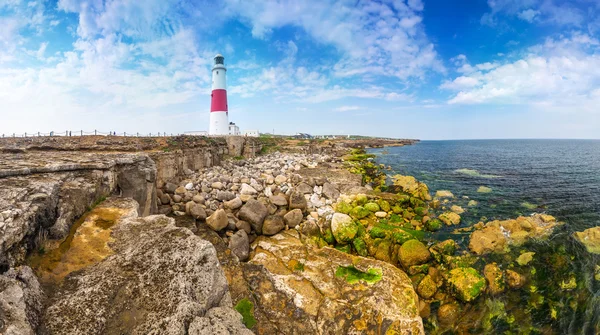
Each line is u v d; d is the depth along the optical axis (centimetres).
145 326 428
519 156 5725
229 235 1407
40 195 619
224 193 1806
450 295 1120
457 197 2333
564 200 2108
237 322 498
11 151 1477
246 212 1466
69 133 2666
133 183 1134
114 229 663
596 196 2189
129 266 517
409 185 2642
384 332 856
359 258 1169
